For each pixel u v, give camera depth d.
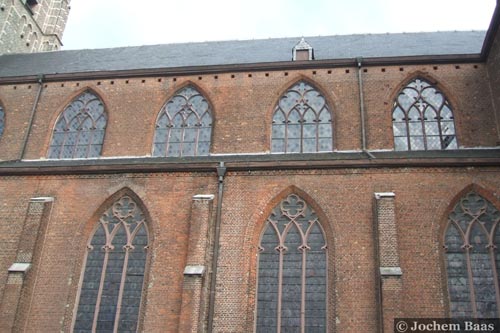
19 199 22.33
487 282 18.33
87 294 20.33
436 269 18.44
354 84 24.48
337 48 28.88
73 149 25.41
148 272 20.08
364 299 18.27
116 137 25.05
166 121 25.39
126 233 21.14
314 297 18.95
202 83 25.77
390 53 27.22
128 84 26.42
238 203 20.66
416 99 24.00
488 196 19.44
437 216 19.31
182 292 18.55
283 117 24.55
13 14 37.31
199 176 21.52
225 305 18.84
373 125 23.38
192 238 19.53
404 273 18.48
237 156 23.33
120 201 21.86
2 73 30.69
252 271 19.47
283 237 20.09
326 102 24.48
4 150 25.62
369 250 19.03
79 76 26.78
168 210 21.02
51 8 43.28
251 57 28.67
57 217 21.66
